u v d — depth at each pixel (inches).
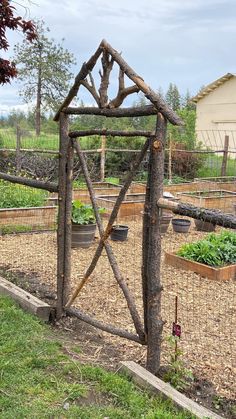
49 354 133.3
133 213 365.7
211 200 412.2
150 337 126.5
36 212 315.9
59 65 826.8
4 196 344.5
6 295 178.1
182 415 105.1
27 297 171.5
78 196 387.2
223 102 987.3
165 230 323.9
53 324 162.1
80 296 188.5
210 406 115.2
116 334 140.3
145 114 124.0
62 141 159.6
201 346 148.4
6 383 116.0
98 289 198.4
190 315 174.9
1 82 191.0
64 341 146.6
